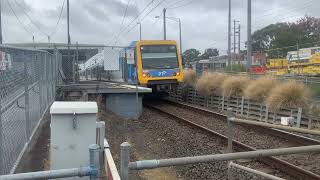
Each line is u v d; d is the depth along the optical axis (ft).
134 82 77.66
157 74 76.74
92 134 17.61
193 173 29.45
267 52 234.99
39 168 22.40
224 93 67.92
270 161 29.84
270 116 54.19
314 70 116.67
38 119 34.47
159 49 77.97
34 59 31.63
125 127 49.57
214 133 43.09
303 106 49.14
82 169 11.75
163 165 12.42
